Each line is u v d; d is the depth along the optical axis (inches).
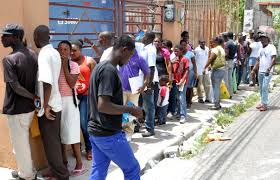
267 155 247.0
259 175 213.2
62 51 190.9
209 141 279.6
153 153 237.9
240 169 222.5
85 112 218.7
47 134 182.4
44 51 174.4
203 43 387.9
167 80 306.2
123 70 245.1
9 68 171.0
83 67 215.9
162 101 303.1
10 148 201.6
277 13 932.6
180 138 273.7
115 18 306.3
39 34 175.9
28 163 186.5
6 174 198.8
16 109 177.5
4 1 189.9
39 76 173.3
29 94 177.2
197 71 387.5
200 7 463.5
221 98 429.7
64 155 202.5
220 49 363.3
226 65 422.0
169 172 217.3
